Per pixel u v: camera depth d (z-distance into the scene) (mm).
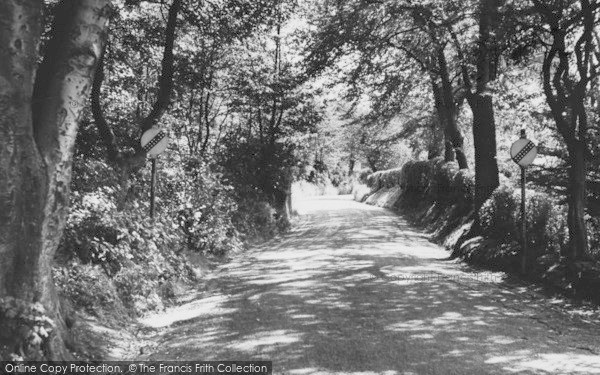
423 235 20922
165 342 6672
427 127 28938
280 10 15789
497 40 11938
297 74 19797
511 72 15297
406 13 16125
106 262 8094
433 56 19266
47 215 4887
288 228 24375
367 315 7734
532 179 12125
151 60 16641
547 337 6594
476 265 12625
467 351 5969
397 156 55875
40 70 5117
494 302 8633
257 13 14898
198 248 14320
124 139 13656
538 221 11344
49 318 4895
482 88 14633
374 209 36562
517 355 5832
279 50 22984
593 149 10406
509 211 12609
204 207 14242
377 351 5965
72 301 6734
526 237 11594
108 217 8242
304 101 23797
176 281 10367
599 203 10711
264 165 23750
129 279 8234
